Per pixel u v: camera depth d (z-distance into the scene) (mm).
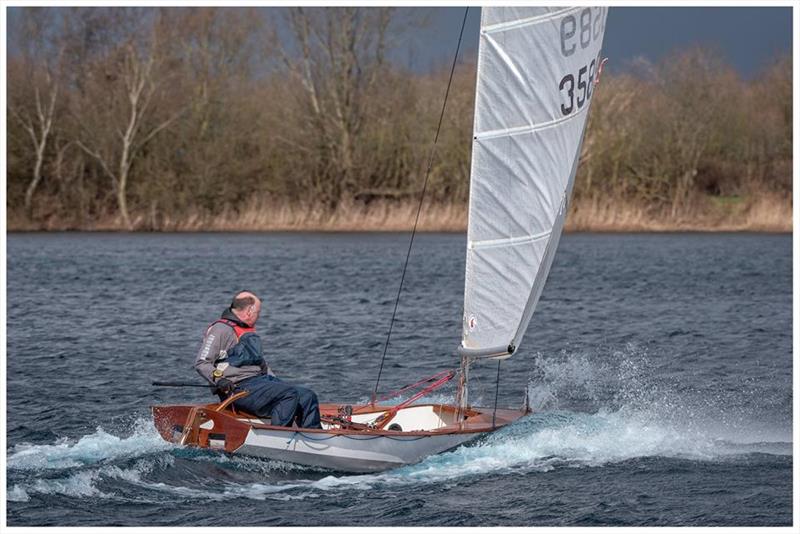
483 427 37438
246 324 35719
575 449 37344
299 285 96000
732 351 61406
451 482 33625
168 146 180250
